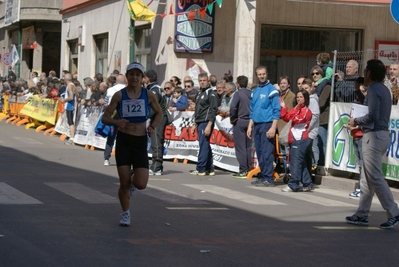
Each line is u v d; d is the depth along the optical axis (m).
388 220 11.27
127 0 26.72
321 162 17.70
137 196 13.59
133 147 10.36
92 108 24.53
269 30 28.11
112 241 9.38
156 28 27.97
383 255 9.25
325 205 13.60
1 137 26.73
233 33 27.33
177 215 11.64
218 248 9.23
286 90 17.78
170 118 17.97
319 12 28.16
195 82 27.03
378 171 11.24
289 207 13.12
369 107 11.17
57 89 29.42
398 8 13.38
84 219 10.88
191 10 26.67
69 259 8.28
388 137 11.34
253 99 16.48
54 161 19.72
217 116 19.80
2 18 53.06
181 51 26.78
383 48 28.75
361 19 28.55
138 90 10.48
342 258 8.96
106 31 33.94
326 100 17.48
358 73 18.22
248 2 23.89
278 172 17.89
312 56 28.70
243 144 17.77
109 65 33.56
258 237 10.08
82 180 15.61
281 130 16.31
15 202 12.14
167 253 8.83
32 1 46.19
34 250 8.66
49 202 12.33
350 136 16.55
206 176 18.11
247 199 13.95
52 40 50.03
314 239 10.12
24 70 50.88
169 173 18.44
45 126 30.50
